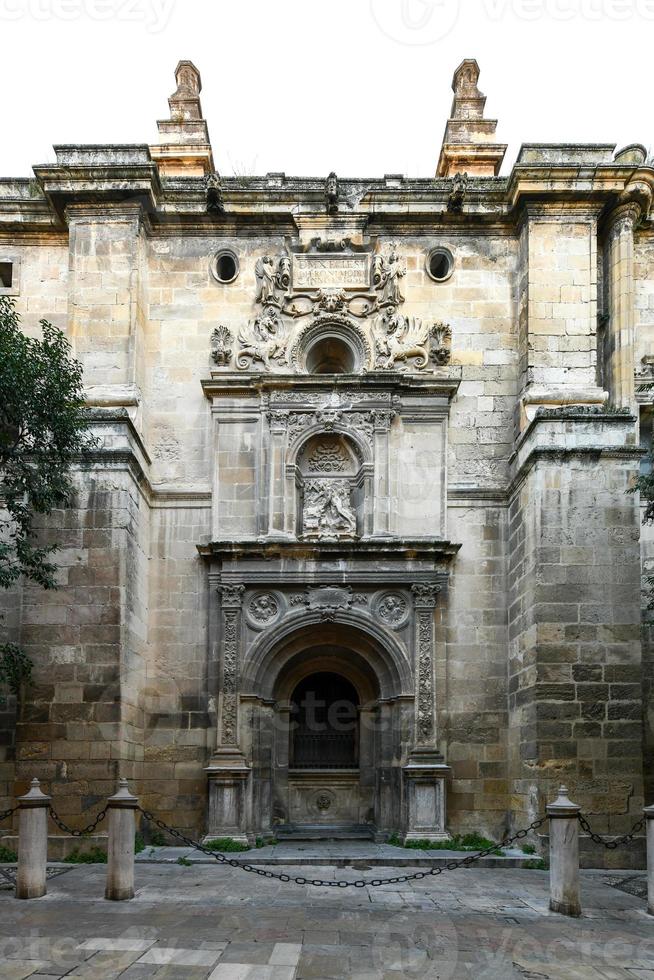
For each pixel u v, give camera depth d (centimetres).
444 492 2014
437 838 1820
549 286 1992
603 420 1820
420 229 2116
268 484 2002
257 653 1920
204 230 2111
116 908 1256
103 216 2008
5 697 1866
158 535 2008
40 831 1347
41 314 2070
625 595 1759
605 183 1988
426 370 2062
